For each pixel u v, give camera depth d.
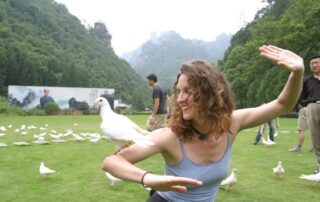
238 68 55.44
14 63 76.31
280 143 15.01
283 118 40.09
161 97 10.05
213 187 2.27
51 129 23.31
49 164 9.65
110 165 1.95
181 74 2.16
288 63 2.23
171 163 2.21
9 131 21.23
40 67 81.00
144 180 1.81
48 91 63.47
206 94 2.10
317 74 7.85
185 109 2.11
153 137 2.15
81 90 66.31
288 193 6.70
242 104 53.25
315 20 35.91
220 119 2.12
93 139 15.23
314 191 6.88
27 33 95.38
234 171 6.83
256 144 14.45
